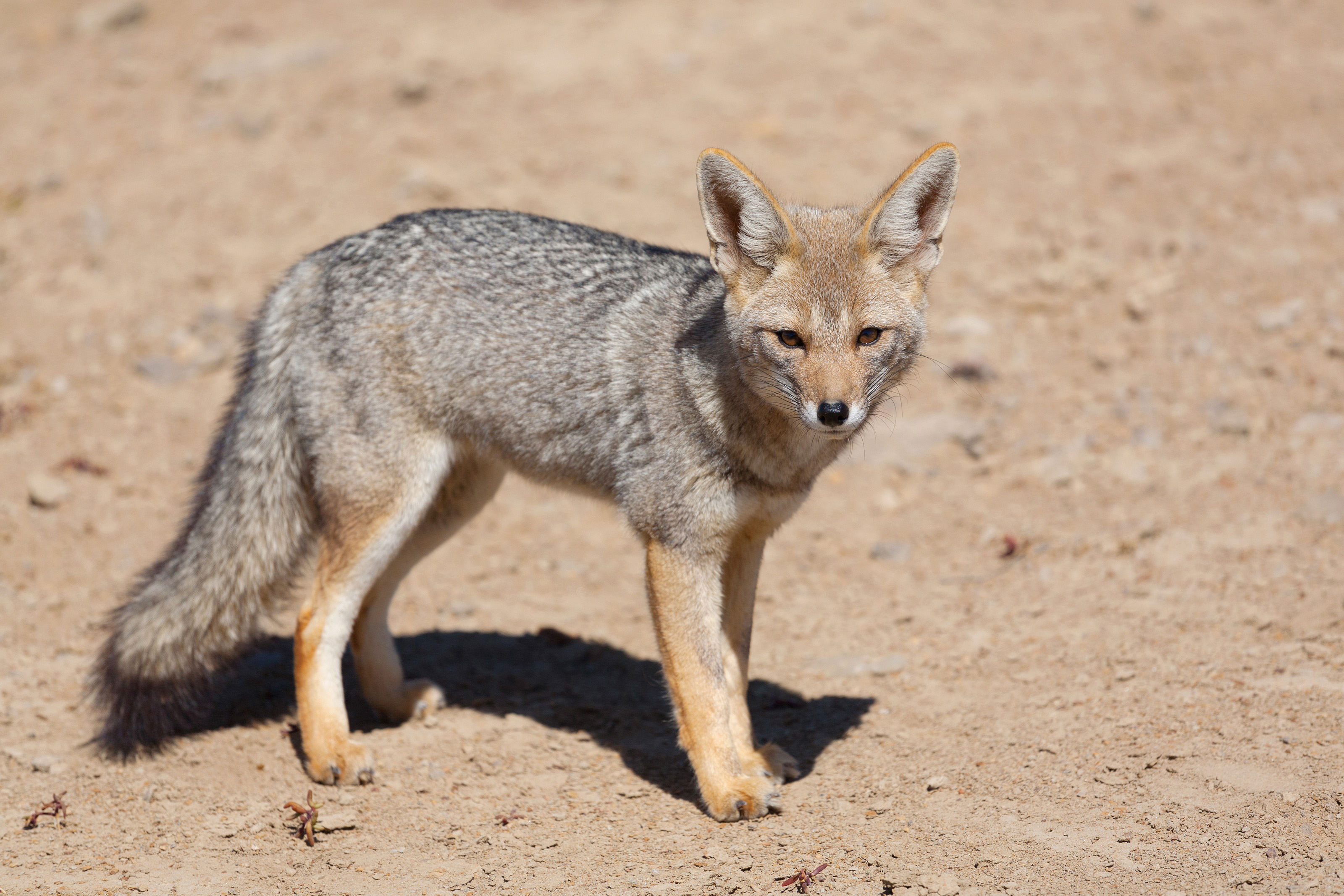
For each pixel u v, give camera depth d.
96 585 13.45
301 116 22.58
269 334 10.64
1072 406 16.11
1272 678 10.20
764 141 21.05
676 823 9.10
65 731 10.71
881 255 9.06
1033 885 7.76
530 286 10.08
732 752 9.23
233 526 10.54
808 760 10.06
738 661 9.87
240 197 20.61
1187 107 21.92
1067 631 11.71
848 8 25.59
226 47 25.41
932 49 23.84
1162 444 15.06
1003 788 9.13
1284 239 18.33
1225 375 16.06
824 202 19.25
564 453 10.07
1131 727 9.79
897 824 8.75
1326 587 11.66
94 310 18.53
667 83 23.00
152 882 8.38
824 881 8.02
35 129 22.97
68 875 8.48
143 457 15.91
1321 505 13.07
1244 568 12.29
